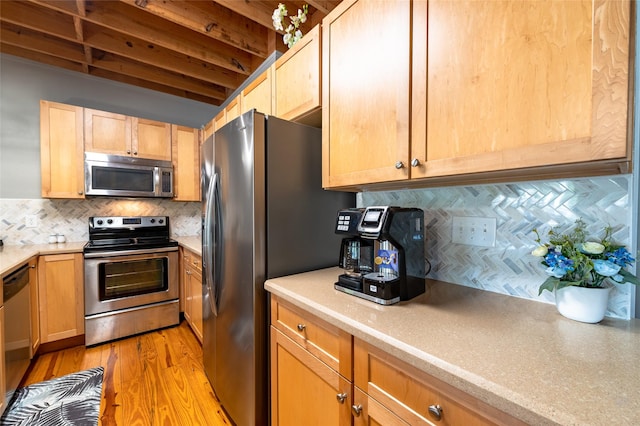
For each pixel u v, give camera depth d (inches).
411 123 37.5
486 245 44.8
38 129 105.3
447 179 39.5
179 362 86.0
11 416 62.7
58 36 89.3
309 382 41.1
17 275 69.7
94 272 95.9
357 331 31.9
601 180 33.9
